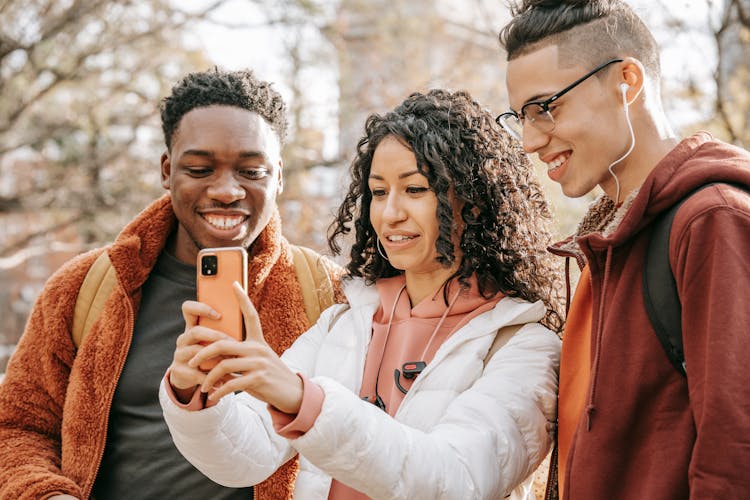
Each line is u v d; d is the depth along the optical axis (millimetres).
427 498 1584
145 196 10609
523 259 2051
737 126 4453
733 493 1343
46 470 2150
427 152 1916
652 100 1754
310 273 2398
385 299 2092
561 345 1971
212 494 2176
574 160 1739
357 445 1550
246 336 1623
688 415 1492
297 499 1974
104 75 10359
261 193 2236
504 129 2061
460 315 1995
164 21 9945
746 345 1383
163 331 2318
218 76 2285
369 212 2166
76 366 2281
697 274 1451
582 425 1614
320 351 2086
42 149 10570
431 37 8875
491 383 1834
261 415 1900
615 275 1648
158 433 2215
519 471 1768
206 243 2232
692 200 1514
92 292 2340
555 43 1724
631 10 1769
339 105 8938
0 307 18531
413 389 1879
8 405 2312
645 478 1525
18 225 13070
